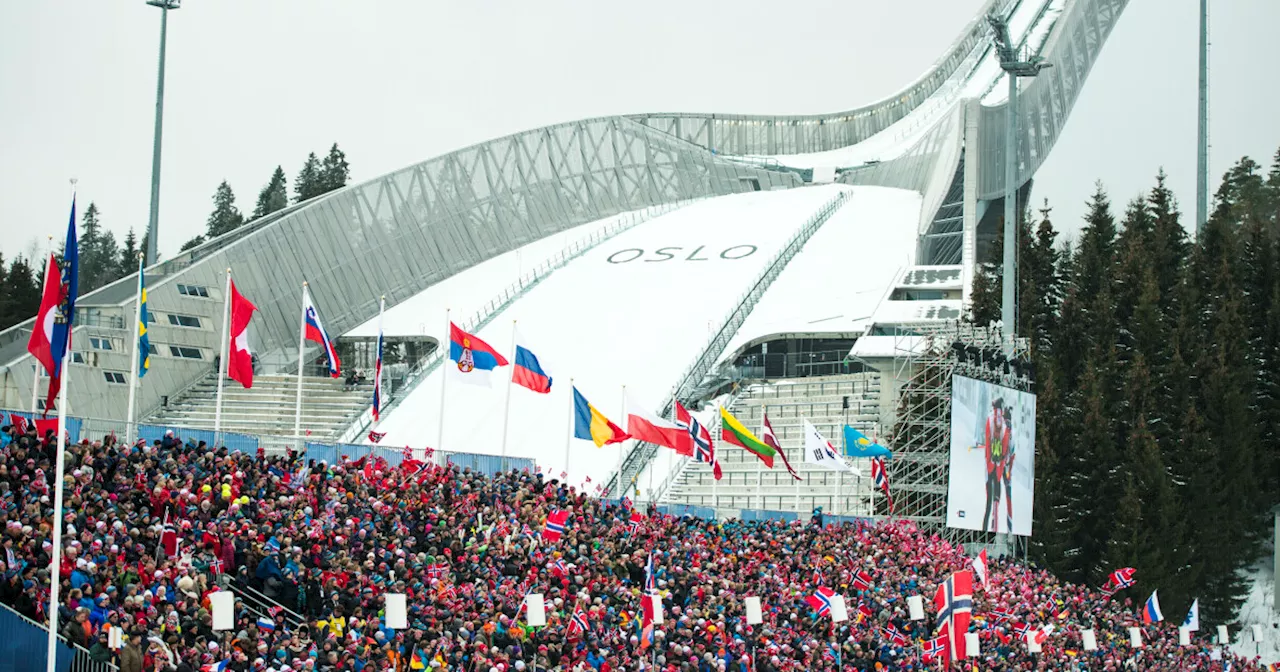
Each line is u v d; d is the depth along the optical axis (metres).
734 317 90.81
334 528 35.66
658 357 87.06
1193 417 82.06
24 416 37.78
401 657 30.66
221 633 27.98
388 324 99.44
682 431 56.34
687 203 134.38
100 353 77.81
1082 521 78.38
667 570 43.38
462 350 53.81
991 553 70.44
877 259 101.06
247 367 44.41
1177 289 94.25
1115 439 82.75
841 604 42.56
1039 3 160.75
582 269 108.31
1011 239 67.88
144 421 80.69
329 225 101.56
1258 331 95.25
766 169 143.38
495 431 80.69
